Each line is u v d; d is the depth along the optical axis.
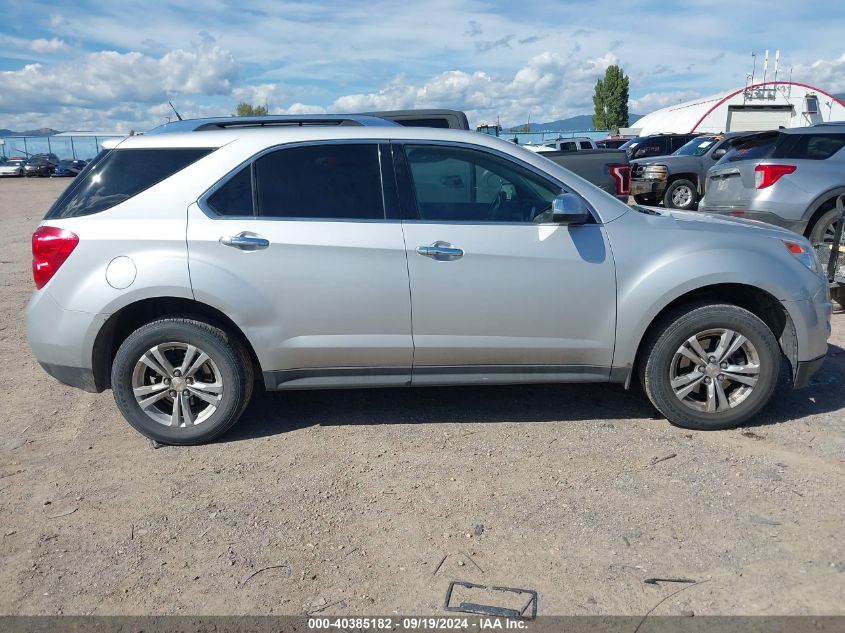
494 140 4.14
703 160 15.97
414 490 3.60
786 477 3.62
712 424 4.19
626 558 2.97
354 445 4.16
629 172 9.66
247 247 3.93
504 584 2.83
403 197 4.04
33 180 46.28
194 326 4.02
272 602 2.77
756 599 2.69
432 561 3.00
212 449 4.16
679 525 3.20
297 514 3.40
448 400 4.82
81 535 3.27
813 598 2.68
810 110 35.84
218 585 2.88
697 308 4.07
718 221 4.38
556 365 4.16
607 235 4.05
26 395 5.11
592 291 4.03
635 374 4.35
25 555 3.12
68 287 3.96
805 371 4.23
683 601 2.69
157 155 4.09
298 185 4.04
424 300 3.99
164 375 4.10
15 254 11.70
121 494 3.64
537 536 3.16
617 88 76.06
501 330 4.05
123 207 4.00
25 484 3.77
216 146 4.09
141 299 3.96
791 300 4.09
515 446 4.08
